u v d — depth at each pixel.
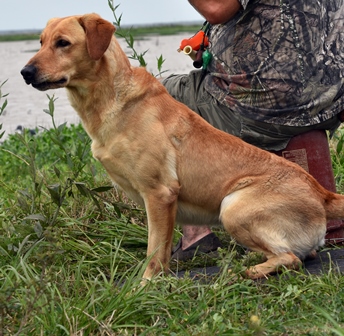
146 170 4.22
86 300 3.46
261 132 4.66
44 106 15.70
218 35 4.68
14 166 8.04
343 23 4.68
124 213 5.28
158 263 4.24
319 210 4.21
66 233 4.77
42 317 3.33
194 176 4.32
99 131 4.28
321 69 4.56
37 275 3.76
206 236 4.78
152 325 3.40
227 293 3.66
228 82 4.68
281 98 4.55
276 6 4.47
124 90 4.23
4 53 41.78
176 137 4.30
